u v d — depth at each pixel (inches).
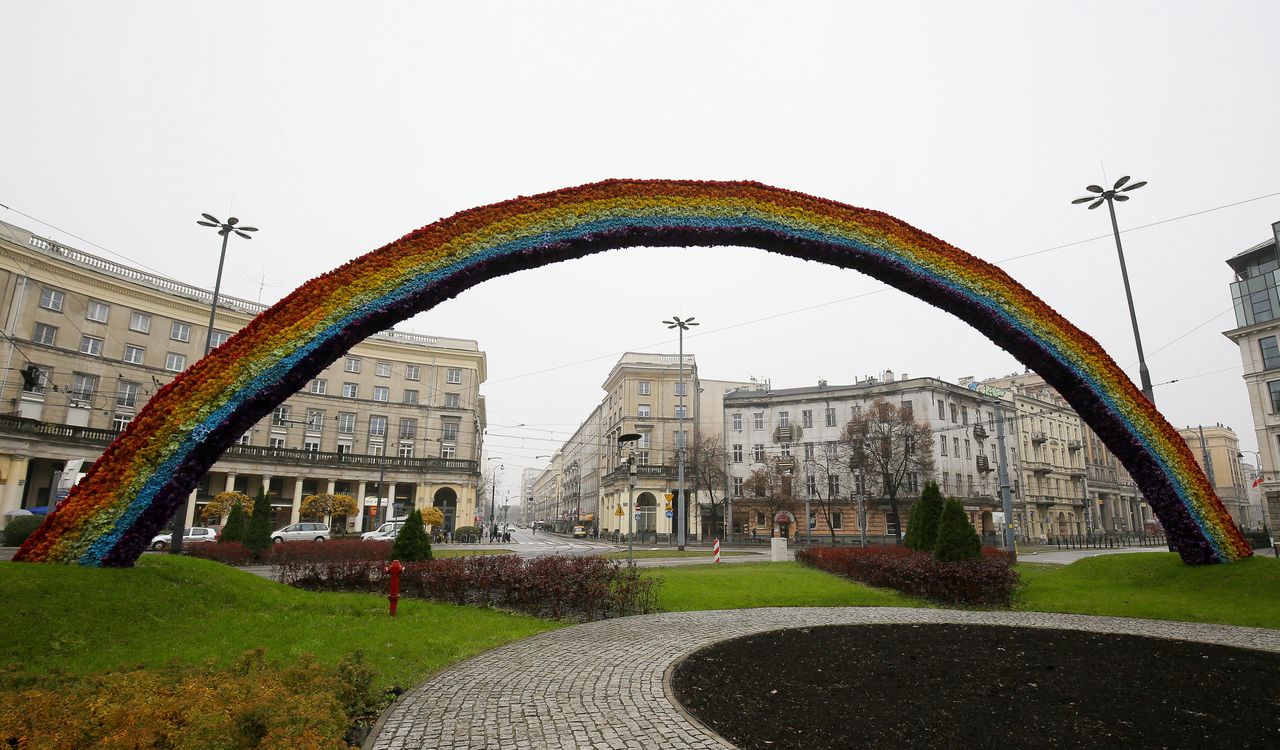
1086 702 283.1
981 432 2485.2
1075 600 602.2
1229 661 365.4
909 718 261.0
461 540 2150.6
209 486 1939.0
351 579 600.7
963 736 240.8
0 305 1514.5
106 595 393.1
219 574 493.7
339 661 310.0
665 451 2566.4
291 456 2022.6
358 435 2213.3
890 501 2215.8
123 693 210.4
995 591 586.9
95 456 1637.6
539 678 320.8
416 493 2255.2
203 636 378.3
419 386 2340.1
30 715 186.4
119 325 1755.7
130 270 1811.0
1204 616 512.1
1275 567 606.2
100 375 1700.3
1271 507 1824.6
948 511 689.0
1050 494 2802.7
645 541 2347.4
